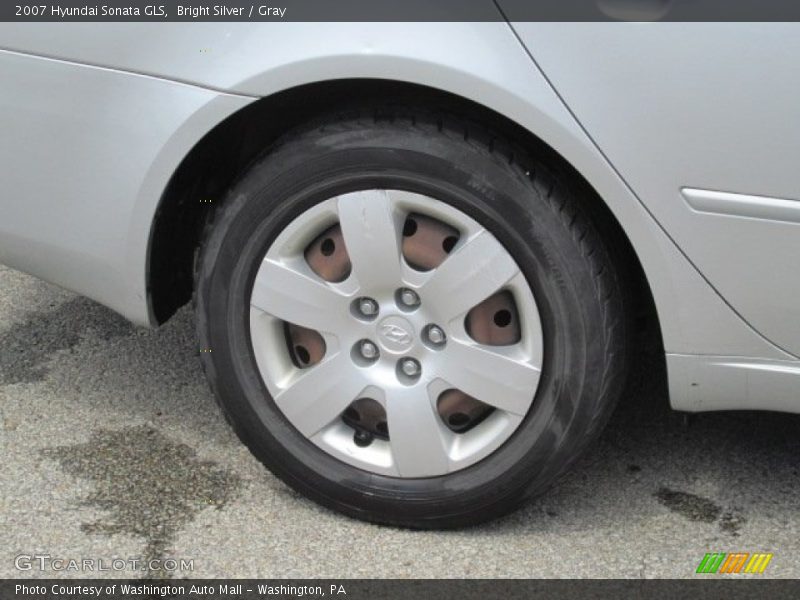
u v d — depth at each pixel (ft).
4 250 8.99
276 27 7.54
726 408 8.01
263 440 8.57
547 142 7.29
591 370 7.79
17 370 10.52
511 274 7.70
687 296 7.54
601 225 7.83
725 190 7.20
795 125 6.97
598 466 9.36
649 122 7.13
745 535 8.59
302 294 8.11
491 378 7.92
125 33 7.88
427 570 8.17
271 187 7.94
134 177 8.13
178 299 9.10
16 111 8.38
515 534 8.55
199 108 7.79
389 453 8.39
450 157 7.56
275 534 8.50
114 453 9.38
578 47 7.10
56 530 8.47
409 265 7.88
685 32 6.95
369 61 7.36
